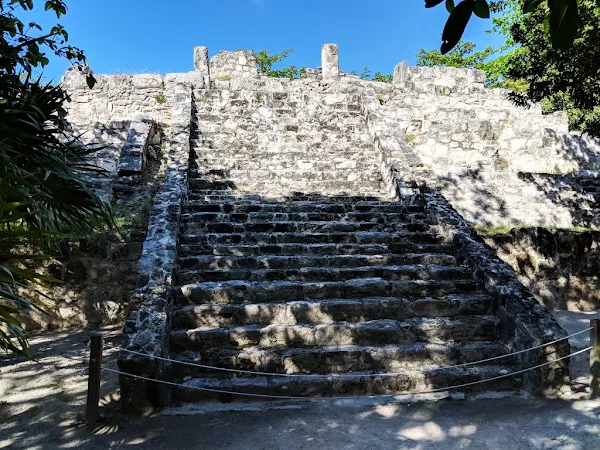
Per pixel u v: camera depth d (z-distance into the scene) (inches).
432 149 387.5
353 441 123.1
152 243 197.9
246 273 196.7
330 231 237.8
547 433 126.3
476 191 310.8
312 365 160.2
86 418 132.4
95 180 286.2
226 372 156.3
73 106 412.5
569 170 396.8
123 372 135.6
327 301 182.5
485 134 395.5
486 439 123.6
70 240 226.8
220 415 138.6
